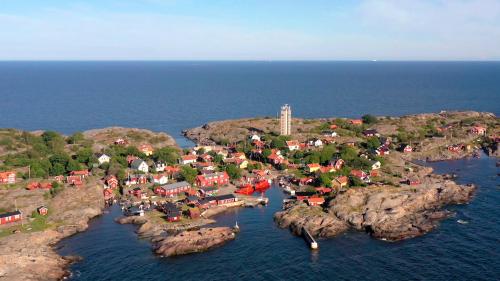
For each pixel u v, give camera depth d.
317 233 150.00
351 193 174.25
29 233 146.12
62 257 133.75
